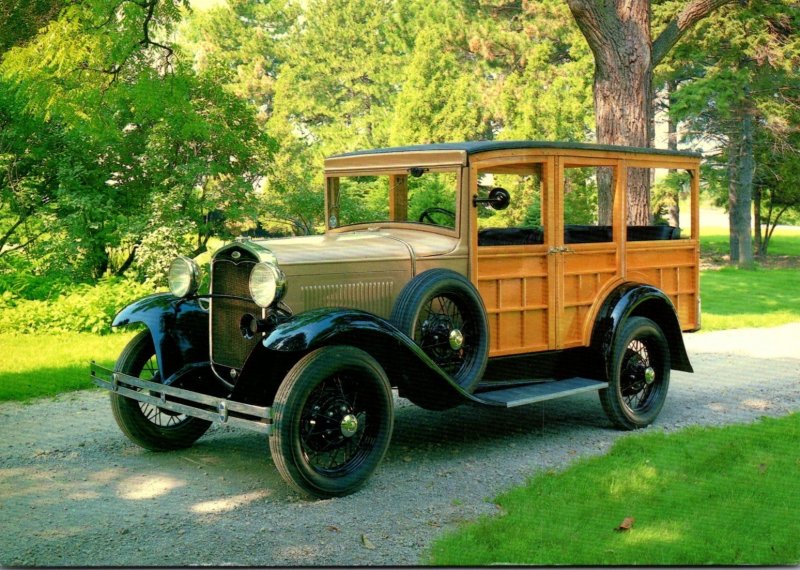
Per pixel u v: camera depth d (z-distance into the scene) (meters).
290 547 3.56
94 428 5.54
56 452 5.00
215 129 11.38
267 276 4.13
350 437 4.28
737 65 18.92
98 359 7.62
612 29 9.99
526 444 5.25
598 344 5.50
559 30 22.33
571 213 14.16
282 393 4.00
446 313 4.83
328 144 23.62
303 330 3.98
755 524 3.88
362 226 5.61
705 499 4.18
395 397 6.59
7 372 7.09
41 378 6.88
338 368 4.12
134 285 10.23
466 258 5.01
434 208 5.29
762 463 4.77
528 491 4.23
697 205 6.37
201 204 11.35
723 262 22.84
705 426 5.66
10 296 9.87
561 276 5.45
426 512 4.00
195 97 11.66
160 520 3.89
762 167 22.19
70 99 9.73
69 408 6.07
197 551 3.51
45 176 11.84
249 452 5.05
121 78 11.17
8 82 10.98
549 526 3.79
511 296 5.23
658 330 5.76
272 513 3.99
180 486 4.40
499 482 4.48
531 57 21.03
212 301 4.73
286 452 3.99
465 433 5.51
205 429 5.15
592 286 5.66
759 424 5.65
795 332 10.29
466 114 19.55
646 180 9.61
